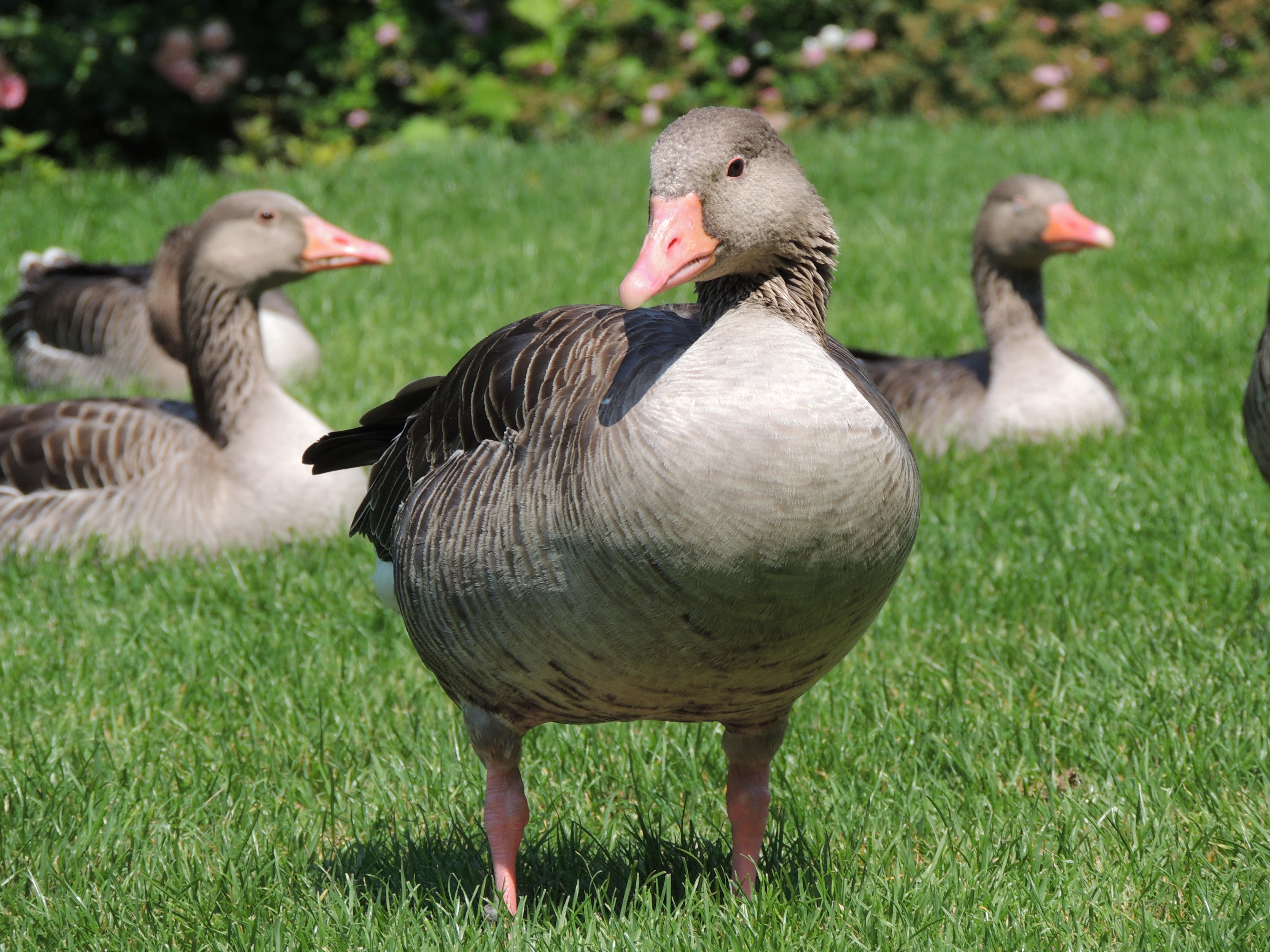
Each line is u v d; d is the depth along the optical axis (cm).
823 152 2827
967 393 1452
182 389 1739
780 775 819
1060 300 1853
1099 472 1267
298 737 884
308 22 3253
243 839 767
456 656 639
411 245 2220
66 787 823
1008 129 2969
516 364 648
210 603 1096
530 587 589
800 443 549
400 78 3228
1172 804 765
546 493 583
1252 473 1238
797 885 717
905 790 798
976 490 1262
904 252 2098
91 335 1773
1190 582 1037
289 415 1243
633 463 554
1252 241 1969
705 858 745
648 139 3144
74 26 3144
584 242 2191
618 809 812
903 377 1519
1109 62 3259
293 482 1223
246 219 1216
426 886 735
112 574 1154
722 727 873
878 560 580
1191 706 862
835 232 621
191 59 3034
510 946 653
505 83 3278
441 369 1667
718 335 582
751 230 595
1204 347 1591
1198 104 3200
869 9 3378
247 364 1227
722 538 550
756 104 3341
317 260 1223
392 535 711
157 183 2631
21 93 2847
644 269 577
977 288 1435
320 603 1077
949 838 738
